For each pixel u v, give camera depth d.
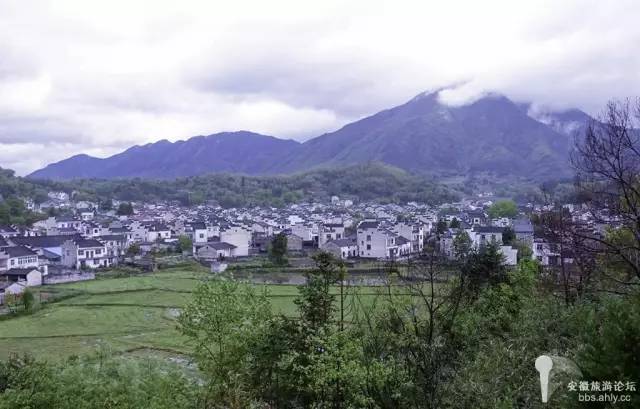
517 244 66.06
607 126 15.23
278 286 56.00
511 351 12.77
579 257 19.61
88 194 179.38
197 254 89.69
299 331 16.09
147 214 143.38
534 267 23.75
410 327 14.00
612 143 14.86
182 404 14.41
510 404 10.26
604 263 19.62
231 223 113.75
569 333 15.74
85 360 26.19
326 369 13.52
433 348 12.84
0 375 15.81
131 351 33.97
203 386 16.03
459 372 12.88
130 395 14.46
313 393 14.97
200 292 15.43
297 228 109.44
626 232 20.11
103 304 50.38
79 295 54.72
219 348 15.76
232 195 192.88
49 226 108.25
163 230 111.62
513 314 19.11
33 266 67.56
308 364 15.26
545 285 22.77
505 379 12.06
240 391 15.38
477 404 11.41
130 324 42.84
